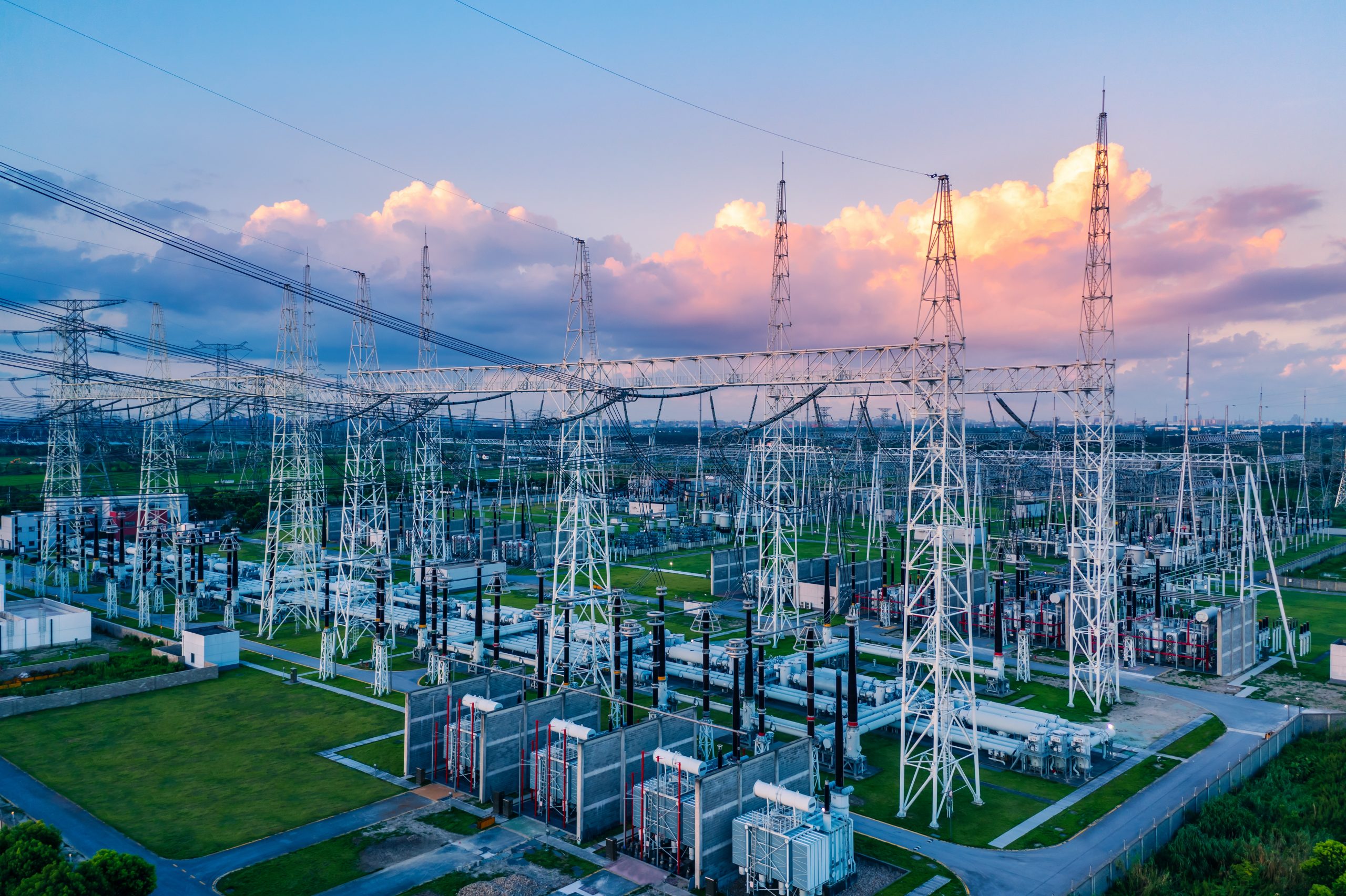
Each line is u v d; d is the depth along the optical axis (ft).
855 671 176.04
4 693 220.02
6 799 158.40
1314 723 199.21
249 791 162.81
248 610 323.78
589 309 295.28
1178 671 250.16
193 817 151.94
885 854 141.59
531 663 233.76
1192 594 279.90
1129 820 153.38
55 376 354.74
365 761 177.47
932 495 161.79
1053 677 245.86
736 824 133.59
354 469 420.36
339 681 234.79
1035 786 168.66
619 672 210.38
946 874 134.72
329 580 302.45
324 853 139.23
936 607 158.20
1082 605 252.83
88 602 339.77
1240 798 158.40
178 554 282.56
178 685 230.89
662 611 200.95
